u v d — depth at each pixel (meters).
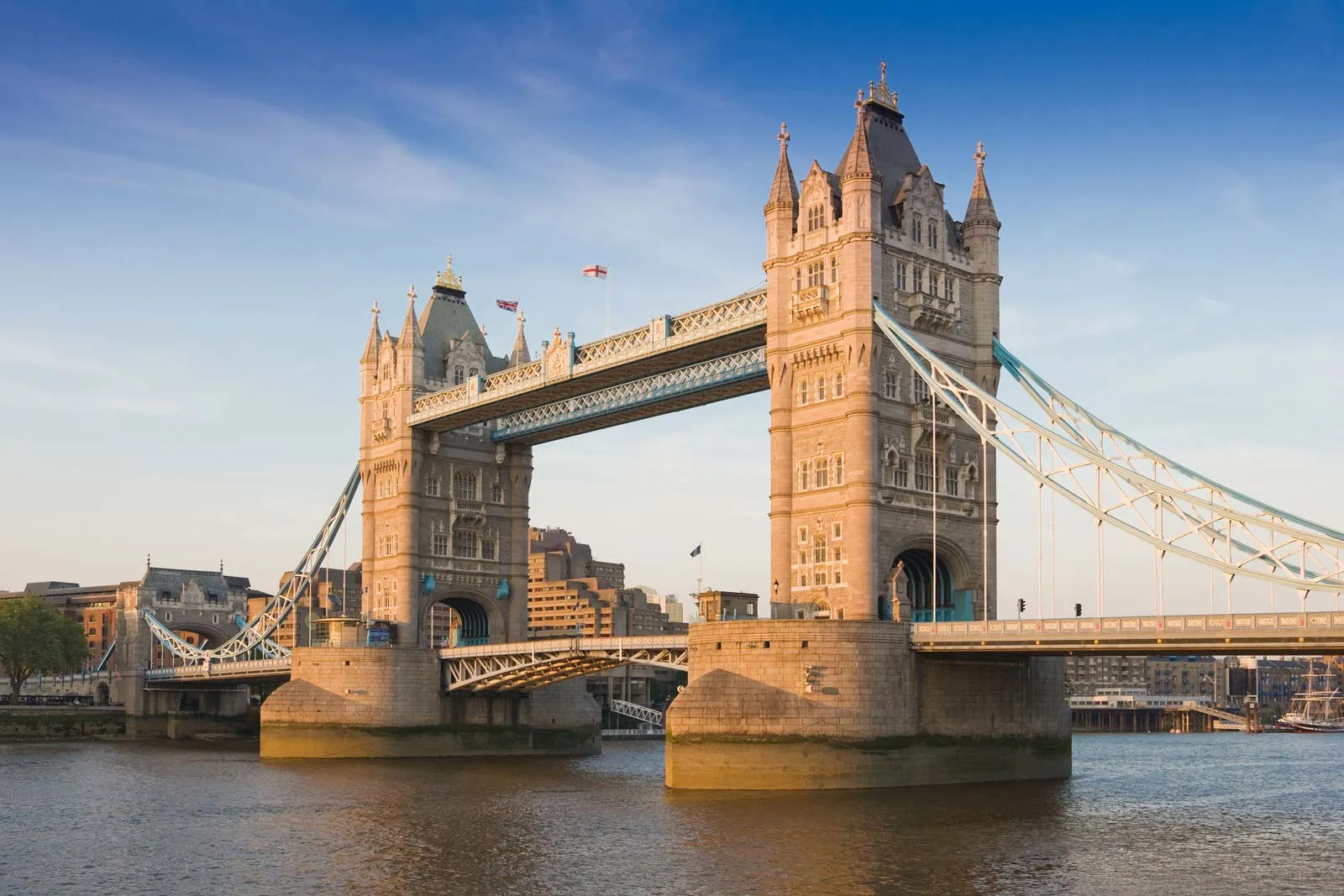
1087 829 72.69
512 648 123.75
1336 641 70.19
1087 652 83.38
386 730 130.50
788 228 101.62
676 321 111.19
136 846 72.12
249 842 72.69
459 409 133.38
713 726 87.88
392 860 66.50
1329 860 64.19
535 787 98.94
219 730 186.62
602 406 126.06
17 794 97.69
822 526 96.12
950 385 93.50
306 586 155.88
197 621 197.62
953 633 87.06
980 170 104.88
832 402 96.75
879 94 103.88
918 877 59.88
